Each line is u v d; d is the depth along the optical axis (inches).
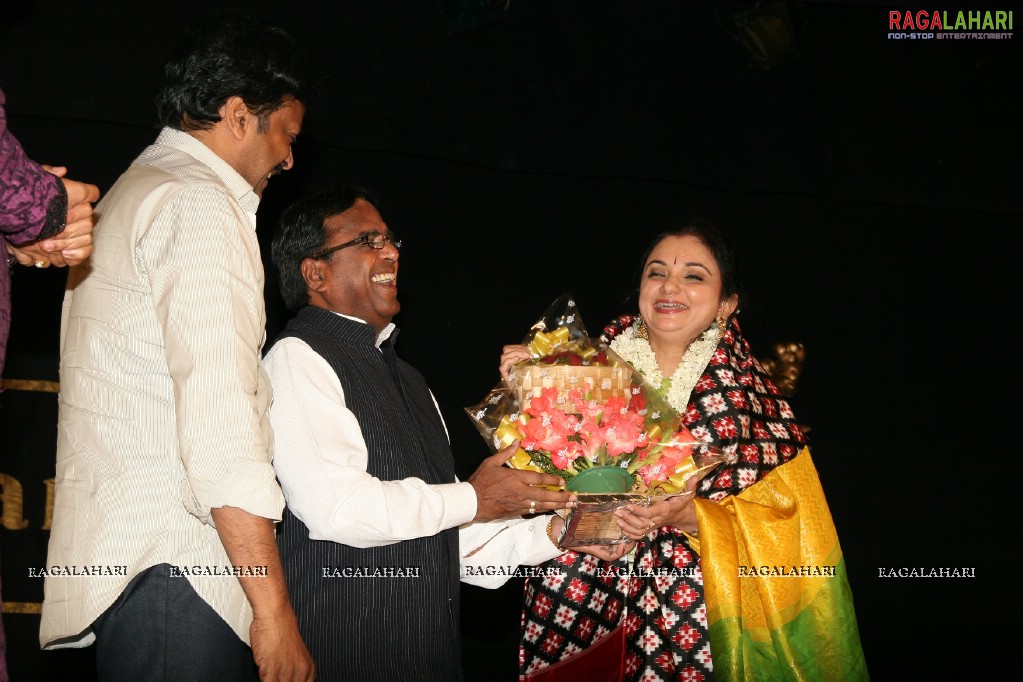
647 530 95.0
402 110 156.3
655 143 168.6
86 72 137.4
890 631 187.3
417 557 87.5
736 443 104.6
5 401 145.1
